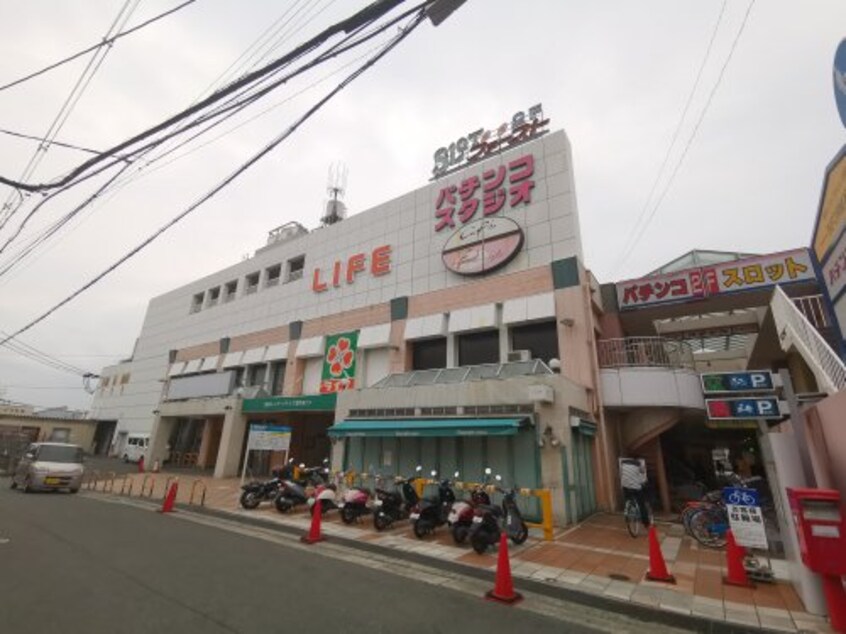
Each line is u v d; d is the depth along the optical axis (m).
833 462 5.79
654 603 5.87
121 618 4.95
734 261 15.99
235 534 9.93
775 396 7.01
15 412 55.81
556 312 16.17
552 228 17.73
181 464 29.94
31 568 6.64
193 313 36.09
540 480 11.66
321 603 5.71
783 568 7.56
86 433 43.31
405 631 4.97
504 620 5.41
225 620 5.02
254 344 28.39
